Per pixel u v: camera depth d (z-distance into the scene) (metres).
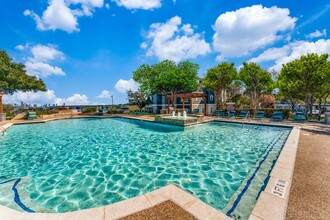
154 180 4.81
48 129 14.21
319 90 14.62
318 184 3.57
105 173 5.35
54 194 4.12
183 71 24.61
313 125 11.62
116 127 15.13
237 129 12.65
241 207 3.13
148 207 2.80
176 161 6.27
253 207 2.99
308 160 5.02
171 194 3.17
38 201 3.82
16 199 3.90
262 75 19.33
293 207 2.82
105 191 4.26
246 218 2.79
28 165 6.09
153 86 23.91
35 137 10.96
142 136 10.87
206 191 4.15
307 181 3.71
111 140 9.91
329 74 12.59
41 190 4.33
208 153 7.11
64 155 7.21
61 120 21.06
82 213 2.66
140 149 7.93
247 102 26.56
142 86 26.41
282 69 15.75
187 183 4.59
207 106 26.11
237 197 3.50
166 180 4.80
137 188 4.39
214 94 26.73
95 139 10.24
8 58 23.08
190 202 2.92
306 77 13.99
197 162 6.12
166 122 15.26
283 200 2.91
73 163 6.27
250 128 12.91
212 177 4.91
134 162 6.27
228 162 6.03
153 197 3.08
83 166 5.96
